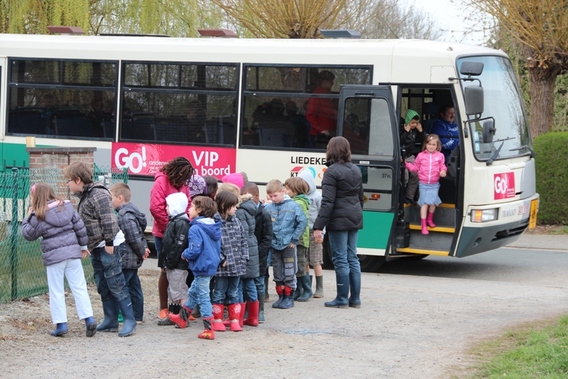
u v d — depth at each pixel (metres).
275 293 11.97
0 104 16.00
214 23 23.64
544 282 13.28
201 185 10.35
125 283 9.12
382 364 7.89
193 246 8.80
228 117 14.59
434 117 14.11
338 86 13.93
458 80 13.24
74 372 7.56
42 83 15.75
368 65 13.73
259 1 21.16
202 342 8.77
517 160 14.07
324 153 13.98
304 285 11.19
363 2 23.59
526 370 7.31
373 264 14.09
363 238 13.77
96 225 8.90
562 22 19.28
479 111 13.00
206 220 8.89
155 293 11.56
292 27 21.22
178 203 9.28
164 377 7.45
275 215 10.46
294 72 14.19
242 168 14.50
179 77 14.88
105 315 9.20
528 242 17.86
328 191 10.33
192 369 7.71
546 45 19.72
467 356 8.10
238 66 14.50
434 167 13.27
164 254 9.30
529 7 19.30
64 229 8.75
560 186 19.31
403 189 13.54
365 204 13.72
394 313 10.27
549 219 19.53
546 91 20.80
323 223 10.33
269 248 9.87
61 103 15.62
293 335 9.13
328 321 9.84
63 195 11.10
